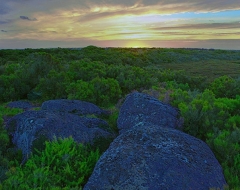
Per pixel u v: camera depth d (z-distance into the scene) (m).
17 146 5.02
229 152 4.20
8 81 11.45
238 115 6.06
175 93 7.43
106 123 6.51
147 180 3.20
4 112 8.09
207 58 60.25
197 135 5.31
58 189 3.30
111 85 10.48
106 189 3.21
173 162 3.49
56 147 4.19
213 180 3.42
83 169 3.91
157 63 46.41
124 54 41.53
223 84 11.11
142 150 3.73
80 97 9.46
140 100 6.24
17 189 3.28
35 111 5.99
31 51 40.56
